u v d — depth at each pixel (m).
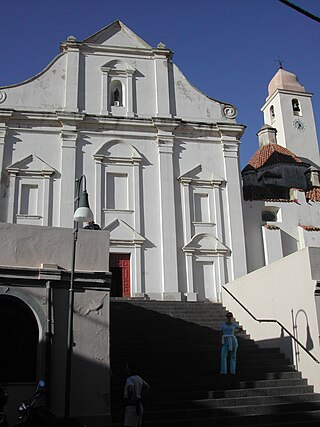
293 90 42.31
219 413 12.11
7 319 11.50
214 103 27.47
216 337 16.89
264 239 27.03
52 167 24.59
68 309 12.00
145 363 14.30
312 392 13.73
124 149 25.66
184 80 27.59
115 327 16.91
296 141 40.25
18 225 12.40
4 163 24.23
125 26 27.61
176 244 24.45
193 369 14.19
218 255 24.80
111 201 24.84
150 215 24.86
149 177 25.48
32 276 11.90
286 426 11.76
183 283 24.09
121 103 26.81
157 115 26.45
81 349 11.78
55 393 11.27
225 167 26.36
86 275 12.35
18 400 10.95
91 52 26.97
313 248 14.83
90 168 24.97
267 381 13.81
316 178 35.16
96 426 11.24
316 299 14.28
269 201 28.39
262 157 37.84
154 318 18.34
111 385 12.85
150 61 27.55
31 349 11.44
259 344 17.39
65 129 25.11
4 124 24.70
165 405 12.15
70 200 24.11
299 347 14.84
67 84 25.98
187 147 26.38
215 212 25.50
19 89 25.53
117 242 24.05
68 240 12.70
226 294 20.61
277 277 16.47
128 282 23.75
